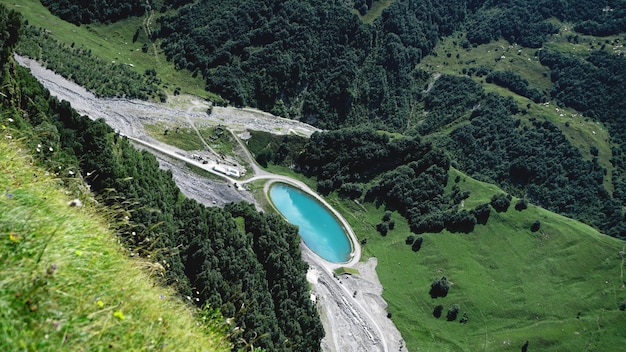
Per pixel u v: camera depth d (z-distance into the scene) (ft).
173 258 249.55
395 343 515.09
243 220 408.26
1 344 31.73
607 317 572.51
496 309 567.59
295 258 421.18
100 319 39.88
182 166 598.75
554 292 593.42
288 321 348.79
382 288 570.46
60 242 43.80
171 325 48.73
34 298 36.47
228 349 56.29
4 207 43.45
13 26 283.38
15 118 107.96
